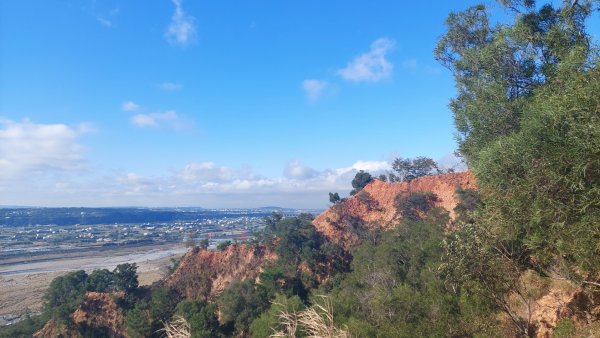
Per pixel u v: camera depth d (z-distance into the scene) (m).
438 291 21.56
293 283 51.56
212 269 64.31
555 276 14.59
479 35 16.47
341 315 23.97
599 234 7.98
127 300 54.00
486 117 13.13
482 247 14.38
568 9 11.63
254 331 30.36
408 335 19.14
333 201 79.25
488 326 16.59
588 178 8.06
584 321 13.52
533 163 8.88
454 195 57.31
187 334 9.73
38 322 54.31
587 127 7.62
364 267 40.16
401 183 72.69
